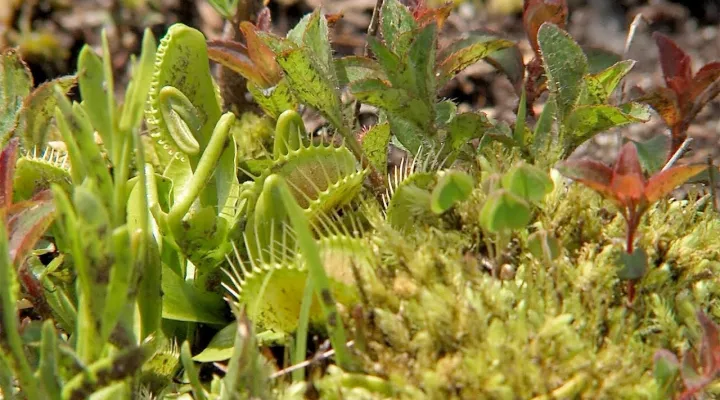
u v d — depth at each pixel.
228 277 0.30
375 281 0.28
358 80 0.31
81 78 0.26
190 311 0.30
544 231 0.29
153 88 0.31
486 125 0.32
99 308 0.26
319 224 0.30
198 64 0.31
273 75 0.33
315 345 0.29
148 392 0.28
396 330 0.28
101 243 0.25
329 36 0.34
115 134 0.26
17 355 0.26
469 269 0.28
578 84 0.31
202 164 0.29
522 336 0.27
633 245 0.30
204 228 0.29
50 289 0.30
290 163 0.30
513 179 0.28
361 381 0.27
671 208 0.31
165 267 0.30
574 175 0.28
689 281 0.30
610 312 0.28
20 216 0.27
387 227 0.29
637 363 0.28
